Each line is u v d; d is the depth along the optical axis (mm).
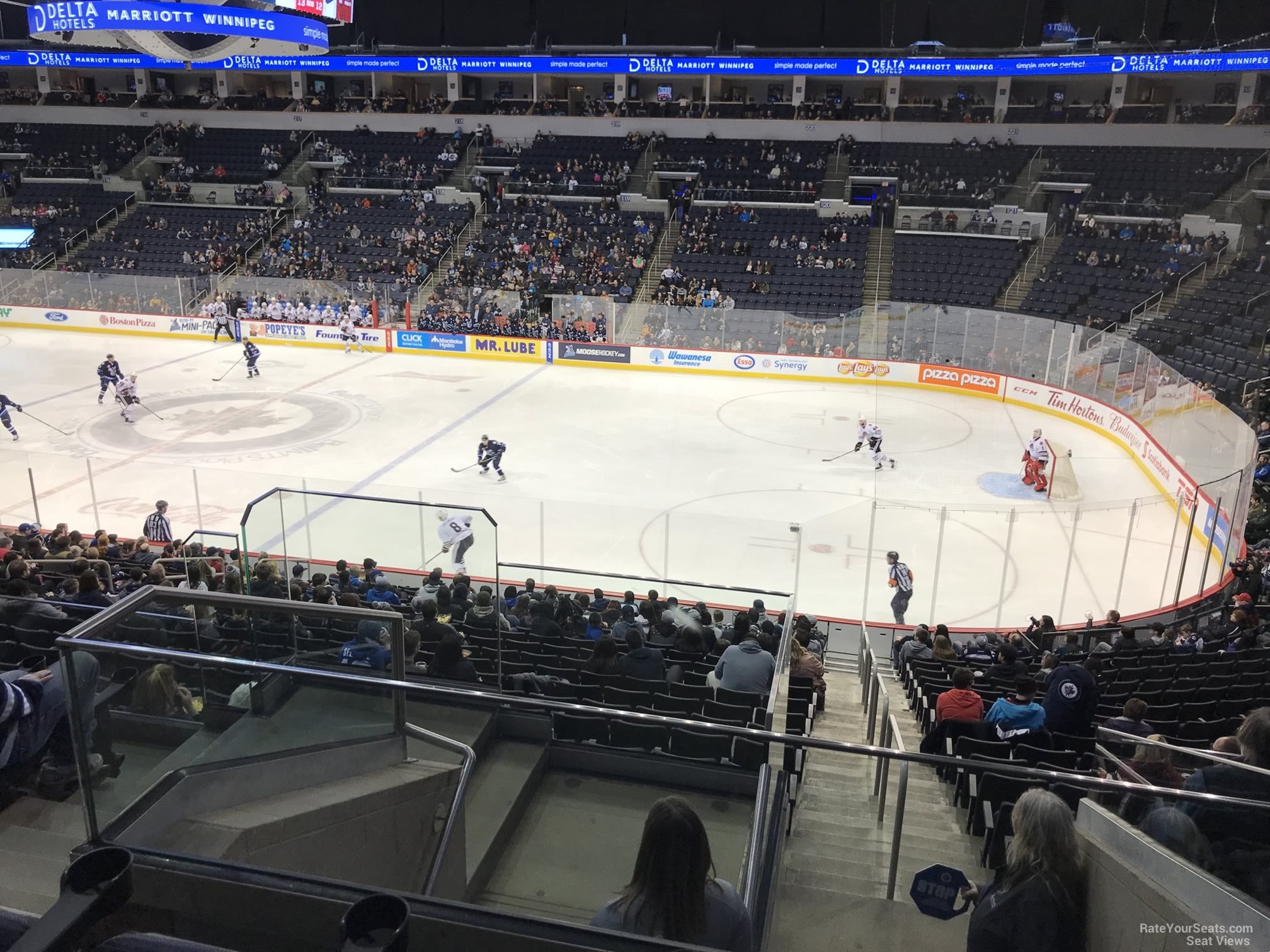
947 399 28953
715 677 7281
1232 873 2865
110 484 19078
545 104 43312
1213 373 23188
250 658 5652
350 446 23094
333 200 42031
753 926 3371
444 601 9336
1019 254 33688
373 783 4078
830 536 17781
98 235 41625
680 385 30297
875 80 42156
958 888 3611
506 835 3982
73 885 1692
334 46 43688
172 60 19078
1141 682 9172
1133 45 35781
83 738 3277
